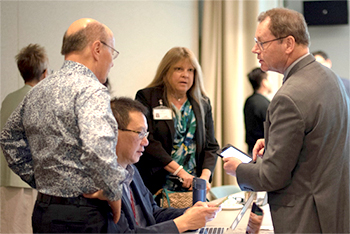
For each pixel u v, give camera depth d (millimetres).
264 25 1604
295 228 1452
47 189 1367
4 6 2871
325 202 1424
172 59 2816
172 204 2258
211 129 2998
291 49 1553
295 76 1522
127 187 1705
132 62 3738
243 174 1576
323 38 4965
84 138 1255
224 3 4340
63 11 3236
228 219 1891
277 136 1448
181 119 2811
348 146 1523
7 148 1562
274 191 1530
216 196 2967
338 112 1483
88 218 1314
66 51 1522
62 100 1362
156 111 2754
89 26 1520
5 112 2654
